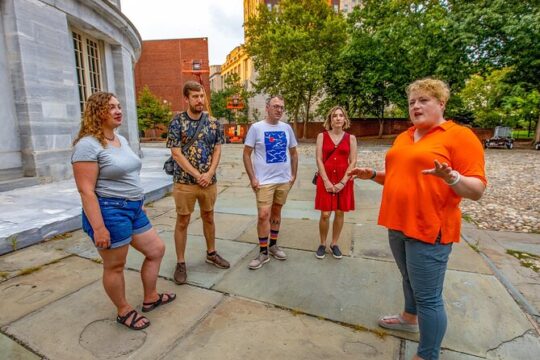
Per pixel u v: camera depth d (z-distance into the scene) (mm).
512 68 19016
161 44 39781
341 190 3553
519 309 2666
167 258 3760
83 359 2127
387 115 37812
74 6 8461
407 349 2236
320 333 2408
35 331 2402
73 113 8414
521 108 18969
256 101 44438
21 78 7023
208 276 3307
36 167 7309
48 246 4055
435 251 1827
